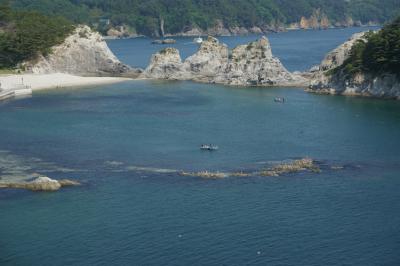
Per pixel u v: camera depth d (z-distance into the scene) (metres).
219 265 170.00
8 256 176.00
